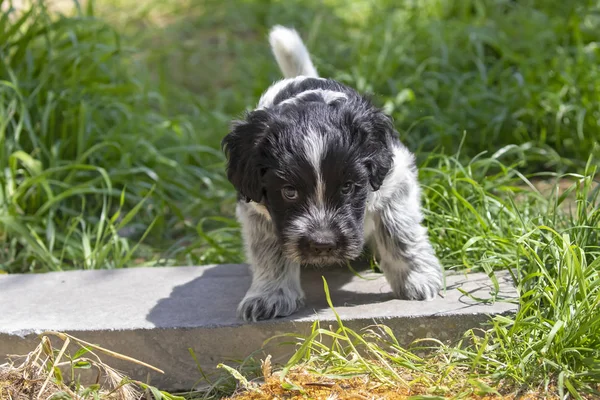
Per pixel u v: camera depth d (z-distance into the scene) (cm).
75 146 163
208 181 166
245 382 117
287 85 128
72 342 122
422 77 188
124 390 118
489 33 197
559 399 113
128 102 177
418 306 123
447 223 136
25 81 164
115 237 144
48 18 168
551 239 125
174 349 122
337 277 131
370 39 203
